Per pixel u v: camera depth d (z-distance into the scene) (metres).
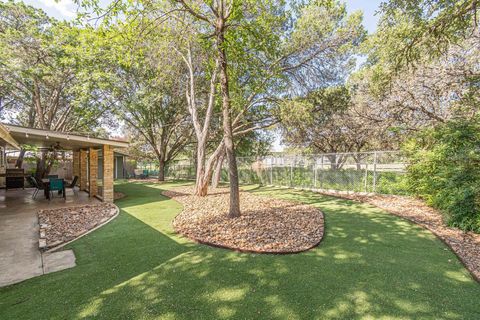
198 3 7.39
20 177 12.53
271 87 10.55
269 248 4.11
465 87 7.00
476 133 5.55
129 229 5.36
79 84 12.77
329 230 5.18
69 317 2.39
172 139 20.91
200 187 10.40
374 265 3.46
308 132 12.98
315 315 2.38
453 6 4.15
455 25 4.39
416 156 7.61
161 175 18.77
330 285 2.92
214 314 2.41
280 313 2.41
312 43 10.06
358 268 3.37
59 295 2.79
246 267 3.43
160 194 11.00
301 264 3.51
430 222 5.66
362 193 10.23
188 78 12.82
